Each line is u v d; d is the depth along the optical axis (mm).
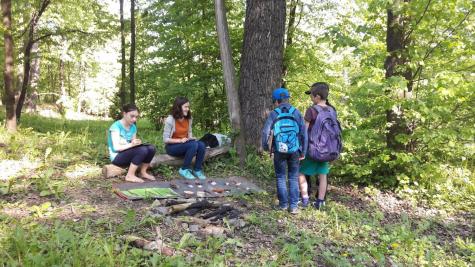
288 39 11164
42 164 6211
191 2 10227
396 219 5668
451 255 4648
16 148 6914
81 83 37031
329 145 5285
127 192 5238
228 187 5992
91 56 29594
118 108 21844
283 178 5297
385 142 7258
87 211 4441
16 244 3203
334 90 10023
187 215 4688
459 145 7094
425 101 6508
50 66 28703
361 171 6719
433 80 6293
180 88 10242
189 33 10453
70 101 28547
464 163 8016
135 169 5848
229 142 7512
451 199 6629
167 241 3830
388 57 7051
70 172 5988
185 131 6539
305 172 5547
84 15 15227
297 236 4480
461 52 6824
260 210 5234
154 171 6363
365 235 4730
